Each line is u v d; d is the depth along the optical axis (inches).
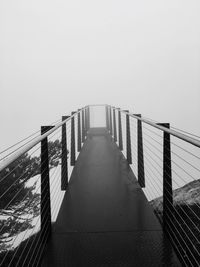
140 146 181.2
